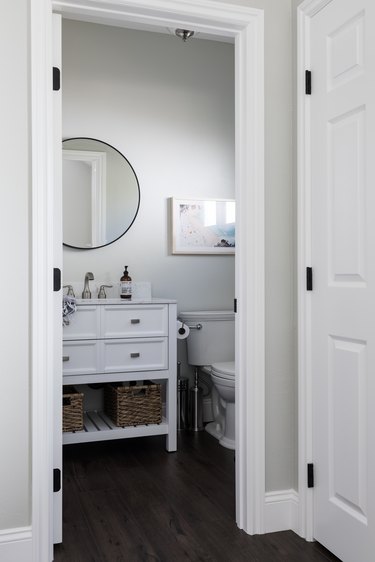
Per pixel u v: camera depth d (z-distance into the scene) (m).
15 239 1.96
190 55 3.94
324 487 2.11
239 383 2.31
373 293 1.82
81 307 3.14
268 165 2.29
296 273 2.29
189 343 3.76
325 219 2.10
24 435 1.97
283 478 2.31
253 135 2.26
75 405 3.18
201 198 3.93
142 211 3.81
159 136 3.85
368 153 1.84
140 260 3.81
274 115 2.30
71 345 3.12
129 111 3.78
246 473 2.25
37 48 1.96
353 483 1.92
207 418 3.99
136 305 3.25
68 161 3.63
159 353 3.31
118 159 3.73
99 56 3.70
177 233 3.88
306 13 2.20
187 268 3.94
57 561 2.00
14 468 1.96
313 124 2.18
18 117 1.95
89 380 3.16
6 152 1.94
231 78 4.05
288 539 2.20
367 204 1.85
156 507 2.49
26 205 1.97
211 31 2.30
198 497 2.61
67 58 3.63
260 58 2.26
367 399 1.85
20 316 1.96
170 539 2.18
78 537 2.20
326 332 2.09
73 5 2.06
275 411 2.30
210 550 2.09
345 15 1.96
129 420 3.29
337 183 2.03
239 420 2.31
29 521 1.98
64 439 3.13
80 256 3.67
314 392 2.18
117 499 2.58
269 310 2.29
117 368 3.22
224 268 4.05
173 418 3.34
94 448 3.42
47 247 1.99
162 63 3.86
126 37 3.77
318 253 2.15
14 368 1.96
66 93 3.63
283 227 2.32
